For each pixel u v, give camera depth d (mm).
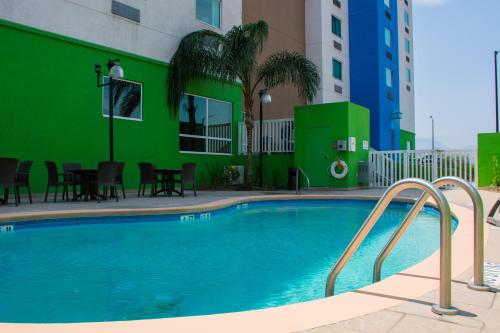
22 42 8891
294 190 12805
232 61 11641
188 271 3607
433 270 2623
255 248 4668
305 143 13750
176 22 12461
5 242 4898
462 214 5578
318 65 20406
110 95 9086
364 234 2314
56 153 9453
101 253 4340
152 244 4871
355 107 13539
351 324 1731
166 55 12117
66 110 9656
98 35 10320
